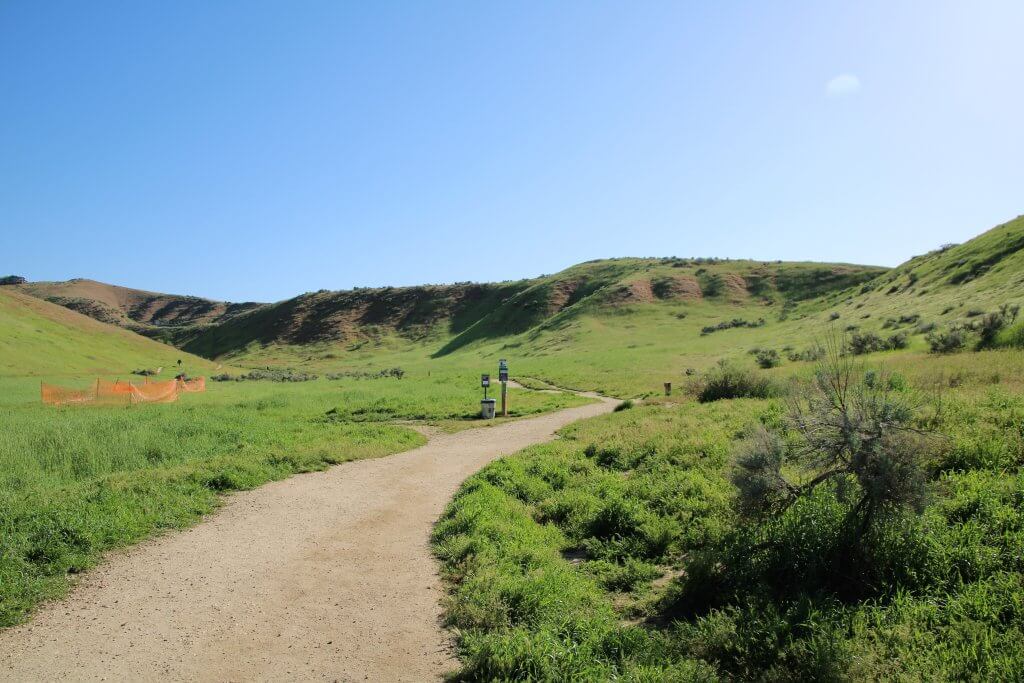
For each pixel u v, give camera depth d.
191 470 11.92
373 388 43.62
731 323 95.12
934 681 4.07
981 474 7.63
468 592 6.62
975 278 57.72
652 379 44.00
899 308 61.78
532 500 10.96
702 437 13.36
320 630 5.93
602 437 16.16
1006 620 4.78
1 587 6.44
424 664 5.30
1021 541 5.75
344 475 13.34
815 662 4.46
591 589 6.83
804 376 21.31
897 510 5.91
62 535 7.93
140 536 8.55
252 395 39.12
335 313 184.75
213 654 5.40
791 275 122.81
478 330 144.00
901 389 13.60
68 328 90.12
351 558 8.02
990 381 14.75
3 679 4.89
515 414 26.16
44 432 15.13
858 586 5.75
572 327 111.94
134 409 26.77
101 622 5.99
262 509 10.32
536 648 5.07
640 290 126.31
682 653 5.06
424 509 10.60
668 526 8.34
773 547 6.41
